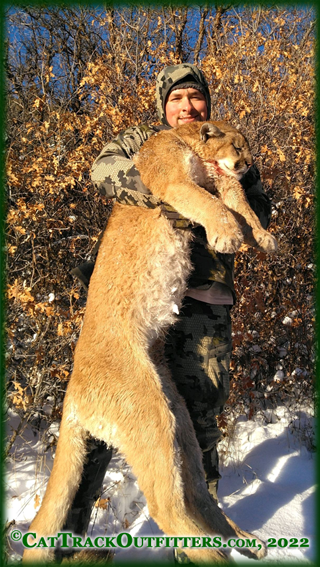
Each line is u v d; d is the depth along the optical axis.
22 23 3.88
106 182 1.64
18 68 3.57
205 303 1.67
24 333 2.67
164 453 1.47
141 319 1.58
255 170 1.90
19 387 2.23
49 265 2.60
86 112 3.10
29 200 2.70
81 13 3.81
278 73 2.86
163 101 1.95
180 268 1.62
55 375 2.32
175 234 1.61
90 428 1.54
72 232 2.80
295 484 2.14
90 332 1.59
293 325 2.68
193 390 1.65
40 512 1.53
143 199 1.60
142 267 1.59
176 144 1.67
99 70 2.78
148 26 3.23
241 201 1.70
